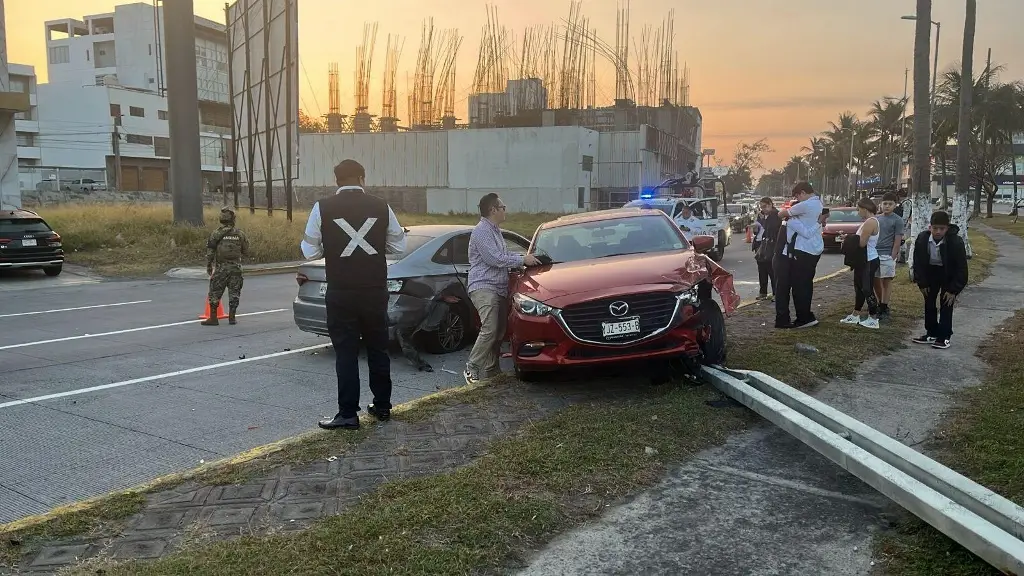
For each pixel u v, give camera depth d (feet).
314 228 16.39
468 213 155.43
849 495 13.30
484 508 12.26
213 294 33.91
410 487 13.14
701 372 20.21
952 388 20.20
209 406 19.92
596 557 11.12
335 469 14.21
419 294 25.34
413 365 24.80
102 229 68.44
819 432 14.56
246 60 86.17
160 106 254.27
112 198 185.26
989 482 13.20
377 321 16.84
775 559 11.07
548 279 20.56
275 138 81.82
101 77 286.87
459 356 26.53
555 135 149.59
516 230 108.88
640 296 18.88
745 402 17.63
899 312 32.40
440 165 159.33
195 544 11.14
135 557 10.82
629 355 18.81
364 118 179.11
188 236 68.80
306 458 14.78
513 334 20.11
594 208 159.53
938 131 164.55
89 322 35.17
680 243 23.80
